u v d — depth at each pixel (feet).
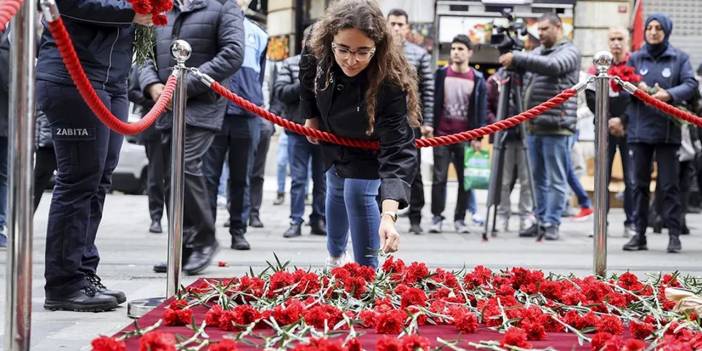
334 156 17.85
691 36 66.85
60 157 17.83
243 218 30.83
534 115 19.54
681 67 32.73
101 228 37.76
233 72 23.62
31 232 11.78
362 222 17.84
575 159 49.75
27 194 11.70
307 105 18.10
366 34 15.70
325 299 14.93
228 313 12.98
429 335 12.87
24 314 11.74
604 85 19.21
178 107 17.69
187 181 23.40
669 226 32.71
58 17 12.30
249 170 30.30
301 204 35.65
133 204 51.26
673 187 32.53
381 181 16.62
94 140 17.70
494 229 37.86
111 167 19.21
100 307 18.37
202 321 13.51
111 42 17.74
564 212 48.34
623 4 63.41
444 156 38.04
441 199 38.32
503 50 34.83
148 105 28.55
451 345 11.61
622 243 36.06
